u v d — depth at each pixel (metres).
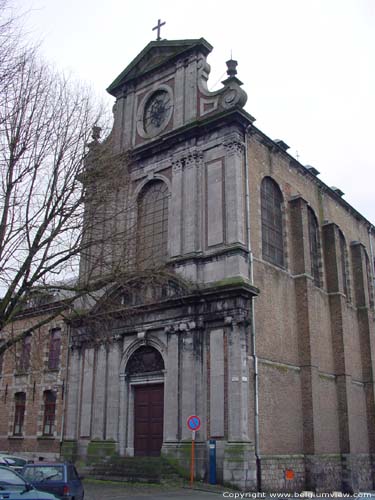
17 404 31.94
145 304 23.34
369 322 31.47
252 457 19.95
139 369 24.22
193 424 19.61
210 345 21.75
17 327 31.73
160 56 29.00
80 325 22.92
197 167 24.83
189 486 19.44
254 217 24.06
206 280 22.86
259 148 25.75
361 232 35.72
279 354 23.39
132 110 29.28
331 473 24.62
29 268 15.48
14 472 11.23
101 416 24.56
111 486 19.83
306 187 29.55
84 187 17.53
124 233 19.23
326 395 26.33
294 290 25.84
